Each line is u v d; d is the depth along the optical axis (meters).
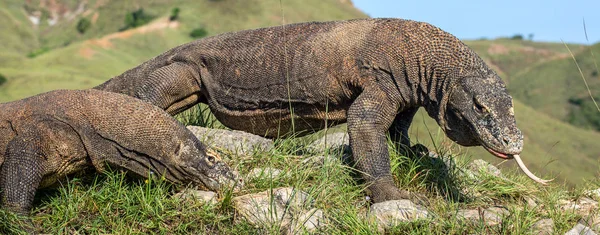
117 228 6.00
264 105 8.20
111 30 119.19
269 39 8.19
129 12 122.56
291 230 6.11
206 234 6.12
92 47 89.38
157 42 96.94
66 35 121.19
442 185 7.15
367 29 7.54
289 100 7.79
